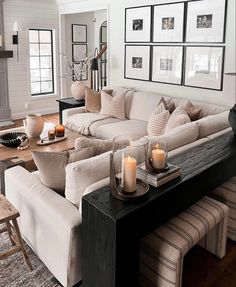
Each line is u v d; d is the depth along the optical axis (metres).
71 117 4.98
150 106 4.68
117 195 1.77
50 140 3.83
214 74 4.33
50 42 7.36
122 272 1.72
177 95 4.86
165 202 1.87
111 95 5.26
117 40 5.62
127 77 5.59
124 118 4.94
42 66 7.34
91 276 1.88
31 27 6.77
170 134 2.66
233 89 2.72
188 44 4.54
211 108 4.03
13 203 2.57
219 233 2.46
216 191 2.73
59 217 1.99
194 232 2.04
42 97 7.31
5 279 2.31
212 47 4.27
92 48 8.11
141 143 2.05
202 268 2.44
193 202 2.16
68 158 2.22
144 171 1.93
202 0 4.25
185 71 4.66
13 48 6.56
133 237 1.73
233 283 2.30
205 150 2.54
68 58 7.67
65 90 7.74
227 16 4.05
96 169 2.03
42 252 2.28
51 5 6.98
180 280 1.98
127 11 5.31
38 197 2.20
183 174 2.07
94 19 7.88
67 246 1.96
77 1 6.43
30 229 2.37
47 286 2.25
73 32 7.60
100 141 2.39
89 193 1.84
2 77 6.45
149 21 4.98
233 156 2.48
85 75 8.02
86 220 1.80
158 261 1.96
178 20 4.58
